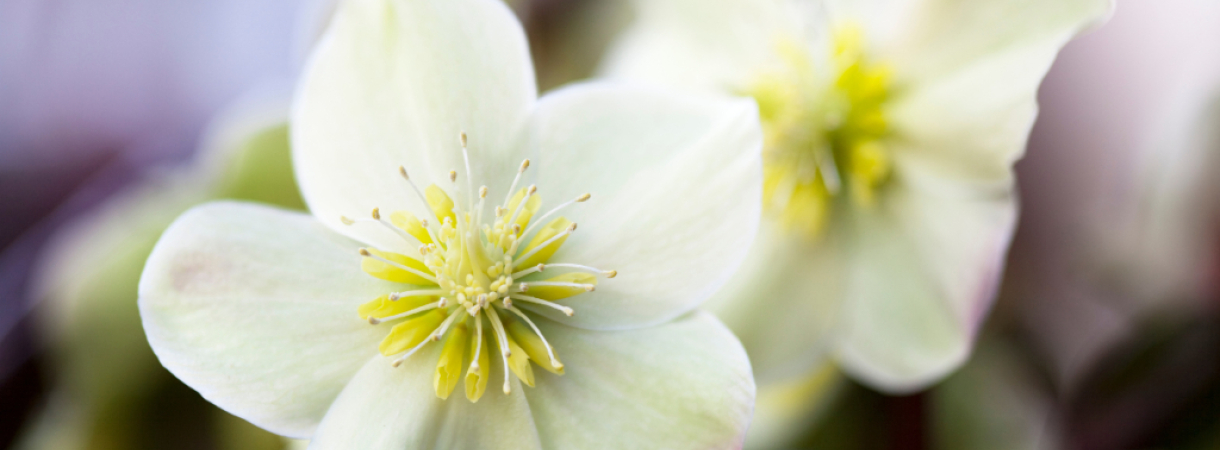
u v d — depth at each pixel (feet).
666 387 0.92
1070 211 1.16
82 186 1.43
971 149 0.99
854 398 1.11
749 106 0.93
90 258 1.12
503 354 0.91
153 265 0.90
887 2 1.02
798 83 1.04
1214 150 1.10
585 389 0.92
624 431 0.91
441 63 0.93
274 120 1.12
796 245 1.05
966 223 1.01
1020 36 0.97
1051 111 1.17
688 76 1.08
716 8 1.07
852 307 1.06
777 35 1.05
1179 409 1.11
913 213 1.03
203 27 1.56
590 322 0.93
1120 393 1.12
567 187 0.93
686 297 0.93
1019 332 1.13
